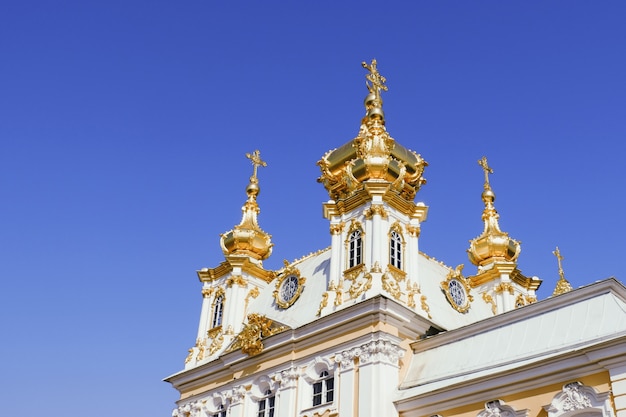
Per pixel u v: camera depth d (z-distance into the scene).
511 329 36.66
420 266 50.19
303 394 43.09
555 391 31.95
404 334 41.88
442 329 44.19
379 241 44.59
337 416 40.16
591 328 32.50
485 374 34.66
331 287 45.41
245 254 57.00
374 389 38.97
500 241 59.62
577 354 31.33
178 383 53.09
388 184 46.25
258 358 47.16
